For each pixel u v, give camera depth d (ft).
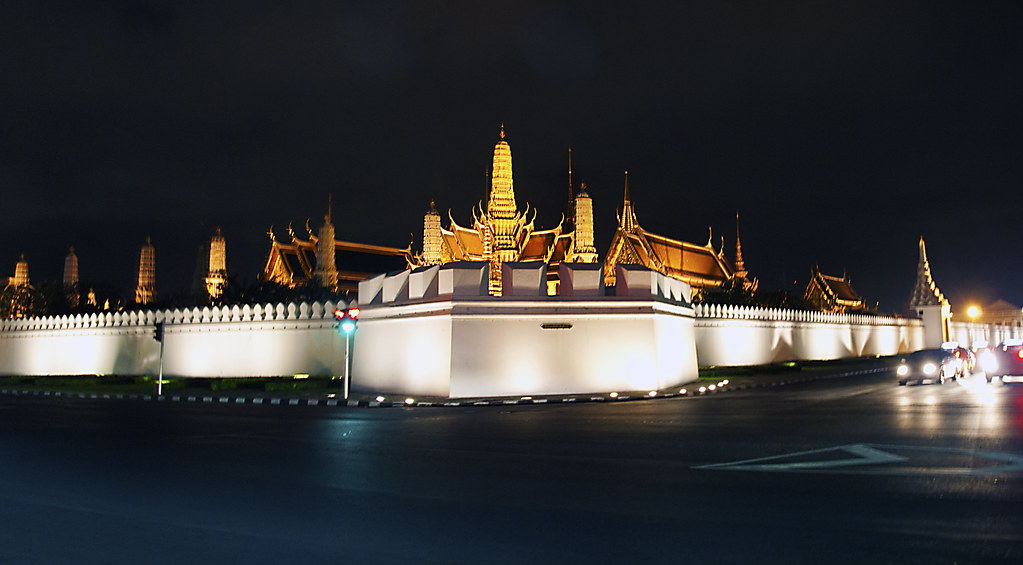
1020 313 286.25
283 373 108.06
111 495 28.81
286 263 228.43
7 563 19.97
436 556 19.95
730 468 31.89
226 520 24.31
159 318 122.42
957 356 90.53
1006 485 27.07
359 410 68.13
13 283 233.96
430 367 78.84
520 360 78.48
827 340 163.84
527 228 204.85
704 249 255.70
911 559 18.89
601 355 81.25
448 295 77.92
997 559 18.79
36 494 29.19
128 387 104.42
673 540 21.02
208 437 46.93
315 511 25.36
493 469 33.12
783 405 62.34
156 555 20.49
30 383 119.34
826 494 26.30
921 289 211.20
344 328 77.92
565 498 26.78
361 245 244.83
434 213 189.37
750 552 19.75
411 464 34.88
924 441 37.81
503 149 173.17
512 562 19.34
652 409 62.28
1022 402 56.65
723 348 131.03
